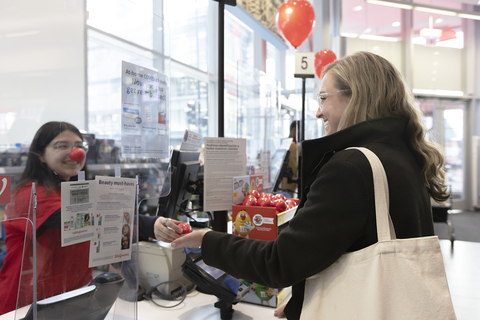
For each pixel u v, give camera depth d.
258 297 1.17
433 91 6.96
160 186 1.06
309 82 6.38
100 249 0.78
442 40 6.93
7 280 0.81
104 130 0.84
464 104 7.14
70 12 0.75
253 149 1.99
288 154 2.44
